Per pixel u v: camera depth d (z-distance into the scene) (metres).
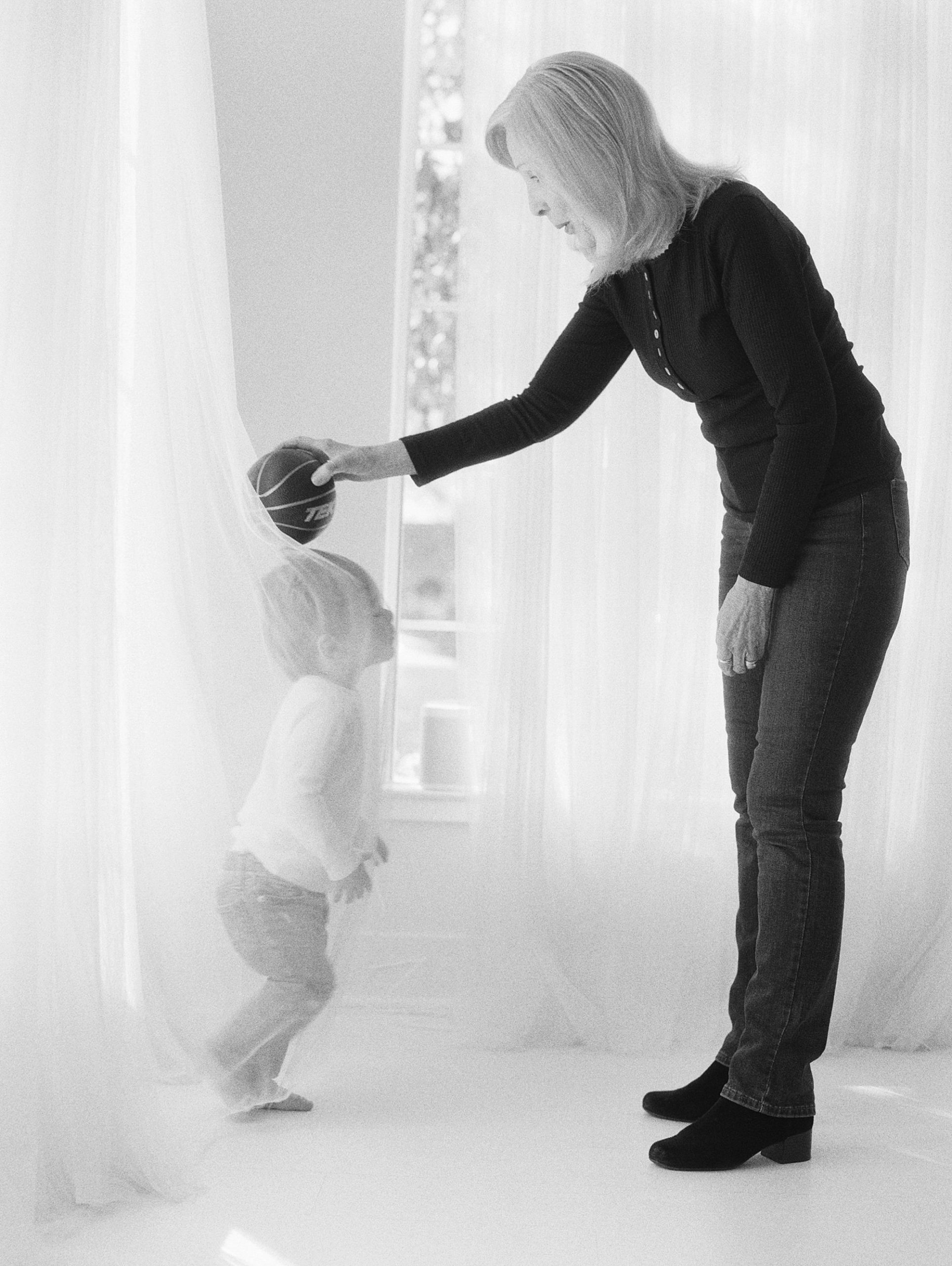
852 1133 2.12
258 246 2.76
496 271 2.64
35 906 1.56
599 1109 2.19
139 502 1.96
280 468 2.12
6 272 1.58
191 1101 1.95
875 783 2.65
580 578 2.64
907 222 2.68
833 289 2.71
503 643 2.60
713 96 2.65
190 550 1.98
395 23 2.74
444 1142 2.01
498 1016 2.55
